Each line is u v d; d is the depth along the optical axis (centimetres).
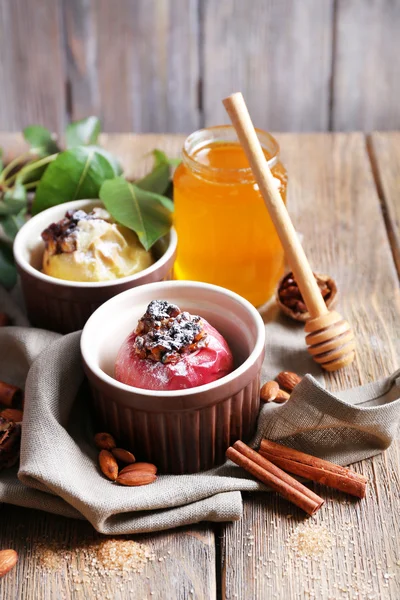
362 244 92
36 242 83
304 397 73
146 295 77
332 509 72
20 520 72
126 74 127
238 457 73
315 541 70
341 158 103
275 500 73
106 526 70
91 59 126
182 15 122
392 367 81
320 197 97
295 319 84
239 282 84
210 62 126
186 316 73
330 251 91
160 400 70
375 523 71
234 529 71
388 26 123
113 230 81
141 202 83
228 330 77
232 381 71
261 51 125
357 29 123
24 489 71
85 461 73
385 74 127
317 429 75
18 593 68
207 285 76
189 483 72
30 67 126
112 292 79
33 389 74
